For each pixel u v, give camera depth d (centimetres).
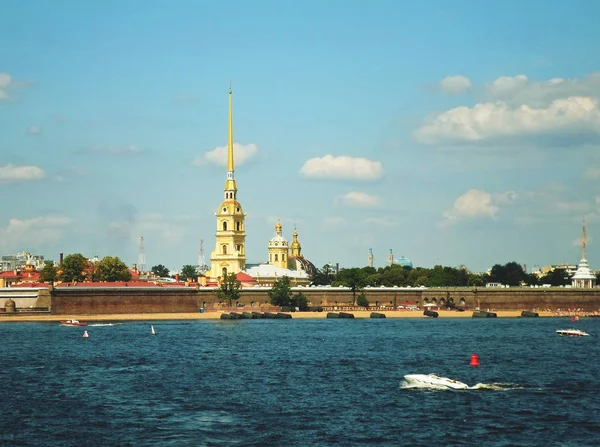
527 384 17012
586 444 12250
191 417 13850
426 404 14850
